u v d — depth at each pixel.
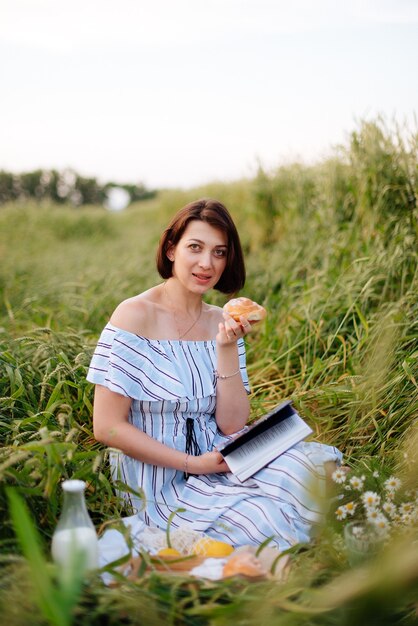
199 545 2.32
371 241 4.93
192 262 2.73
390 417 3.30
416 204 4.70
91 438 3.06
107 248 11.41
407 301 4.04
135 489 2.62
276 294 5.61
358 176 5.18
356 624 1.70
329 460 2.54
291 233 6.72
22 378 3.19
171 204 13.81
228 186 10.79
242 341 3.03
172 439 2.68
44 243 12.70
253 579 2.05
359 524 2.38
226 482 2.64
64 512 2.05
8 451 2.36
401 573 1.64
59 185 29.47
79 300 5.80
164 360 2.72
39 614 1.70
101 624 1.83
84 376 3.35
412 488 2.50
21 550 2.05
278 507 2.43
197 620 1.85
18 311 5.33
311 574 2.06
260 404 3.65
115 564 1.95
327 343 4.16
